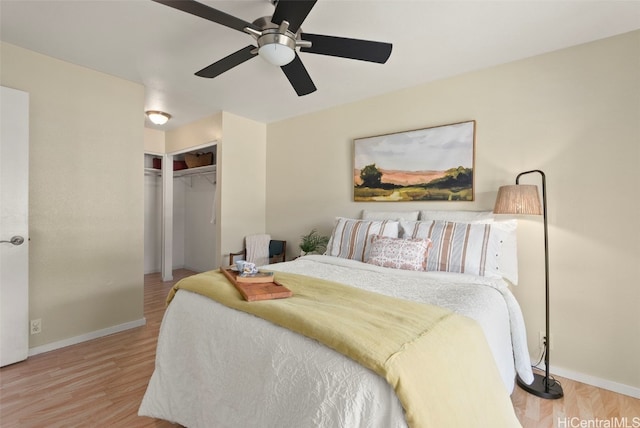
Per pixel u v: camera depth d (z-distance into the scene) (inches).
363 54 70.6
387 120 117.7
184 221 213.8
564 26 74.2
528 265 89.0
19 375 81.4
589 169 80.9
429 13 69.8
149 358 91.8
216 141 145.9
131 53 91.1
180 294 66.7
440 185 104.2
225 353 51.9
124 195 112.0
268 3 67.1
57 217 96.5
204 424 53.8
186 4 52.8
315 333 42.6
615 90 77.7
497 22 72.9
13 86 87.4
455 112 102.2
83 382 78.7
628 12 68.6
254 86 113.8
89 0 67.5
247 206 153.4
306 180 144.3
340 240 107.7
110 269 108.9
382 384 35.6
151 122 158.9
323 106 134.5
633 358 75.5
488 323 54.8
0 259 83.3
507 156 92.7
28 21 75.5
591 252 80.7
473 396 39.0
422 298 61.1
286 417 40.3
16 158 85.4
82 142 101.4
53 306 96.1
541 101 87.5
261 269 86.3
